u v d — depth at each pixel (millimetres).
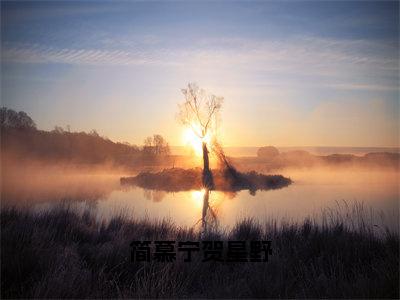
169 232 9547
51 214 9883
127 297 5590
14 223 7820
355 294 5352
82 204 17438
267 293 5617
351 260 7301
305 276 6414
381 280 5551
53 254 6520
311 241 8258
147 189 30359
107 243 8016
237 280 6199
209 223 12438
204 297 5773
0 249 6133
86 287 5762
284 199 22609
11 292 5395
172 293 5797
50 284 5340
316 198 22453
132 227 9844
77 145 60719
